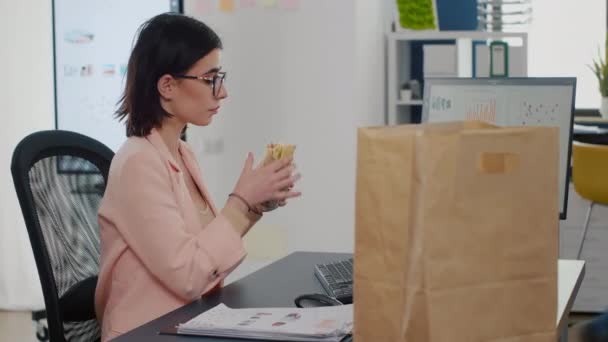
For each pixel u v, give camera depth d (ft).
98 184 7.07
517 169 3.86
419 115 16.35
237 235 6.25
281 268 7.36
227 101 13.26
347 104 12.90
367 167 3.93
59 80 13.92
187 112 6.52
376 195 3.91
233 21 13.16
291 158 6.48
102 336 6.39
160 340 5.10
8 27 15.70
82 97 13.87
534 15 17.74
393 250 3.86
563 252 14.44
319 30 12.92
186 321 5.56
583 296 14.40
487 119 7.83
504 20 16.34
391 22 16.03
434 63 15.01
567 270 7.02
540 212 3.93
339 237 13.08
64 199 6.70
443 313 3.75
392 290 3.88
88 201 6.94
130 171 6.18
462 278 3.78
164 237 6.02
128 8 13.56
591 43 17.56
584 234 13.97
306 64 13.01
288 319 5.26
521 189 3.88
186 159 6.99
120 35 13.64
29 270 16.03
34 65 15.75
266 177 6.36
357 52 12.89
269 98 13.15
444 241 3.74
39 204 6.40
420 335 3.79
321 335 4.84
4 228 15.97
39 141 6.57
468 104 7.89
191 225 6.40
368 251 3.97
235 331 5.05
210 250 6.09
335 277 6.64
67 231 6.62
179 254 5.99
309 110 13.04
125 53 13.65
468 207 3.77
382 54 15.08
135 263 6.19
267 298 6.22
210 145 13.37
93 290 6.66
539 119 7.69
